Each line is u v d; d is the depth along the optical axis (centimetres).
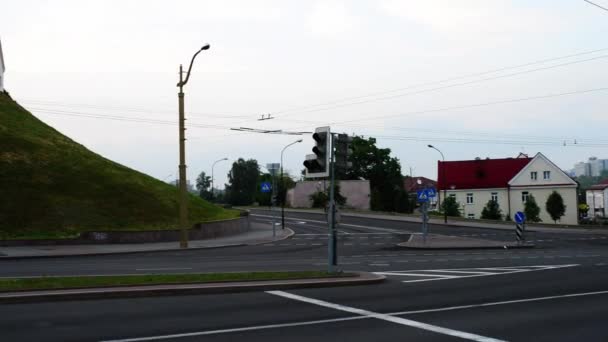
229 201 10631
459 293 1373
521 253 2923
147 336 872
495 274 1812
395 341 857
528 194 8419
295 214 7188
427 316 1066
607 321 1029
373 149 9362
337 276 1562
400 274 1803
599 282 1603
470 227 5534
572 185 8206
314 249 3225
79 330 909
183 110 3309
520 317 1063
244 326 956
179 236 3803
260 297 1276
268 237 4197
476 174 8838
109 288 1274
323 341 852
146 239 3634
